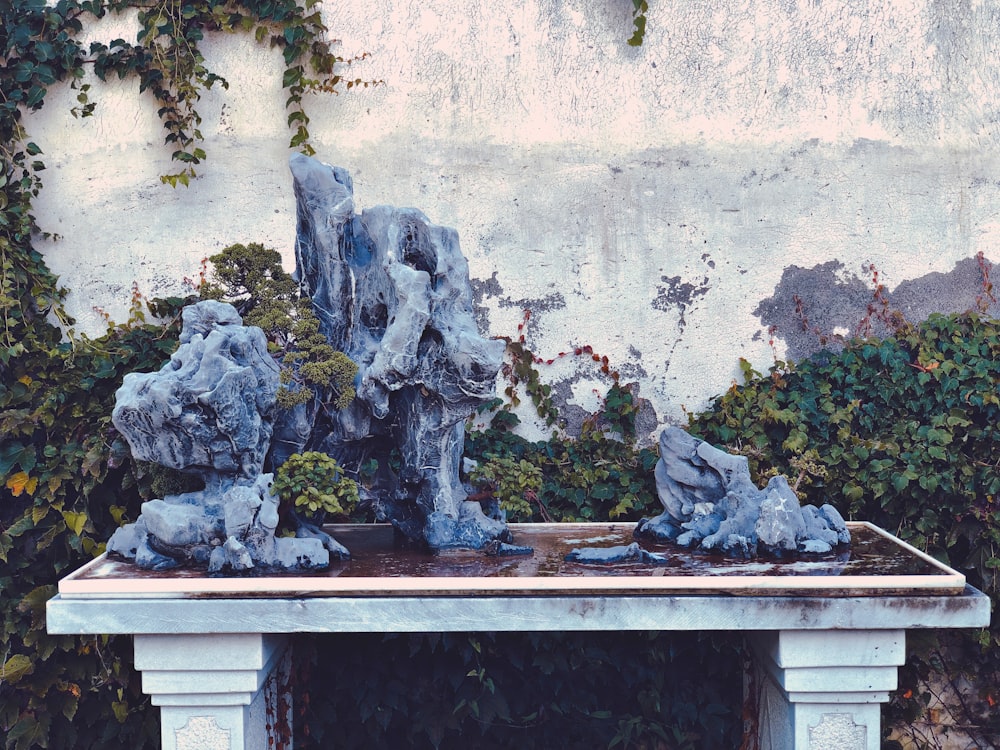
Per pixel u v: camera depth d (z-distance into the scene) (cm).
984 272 405
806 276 405
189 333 290
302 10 390
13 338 376
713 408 405
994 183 404
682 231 404
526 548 308
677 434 331
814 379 396
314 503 275
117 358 370
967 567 373
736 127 403
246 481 284
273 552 277
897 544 322
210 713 267
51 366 379
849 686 272
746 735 348
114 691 364
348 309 310
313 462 284
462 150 400
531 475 322
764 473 377
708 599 263
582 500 388
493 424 403
